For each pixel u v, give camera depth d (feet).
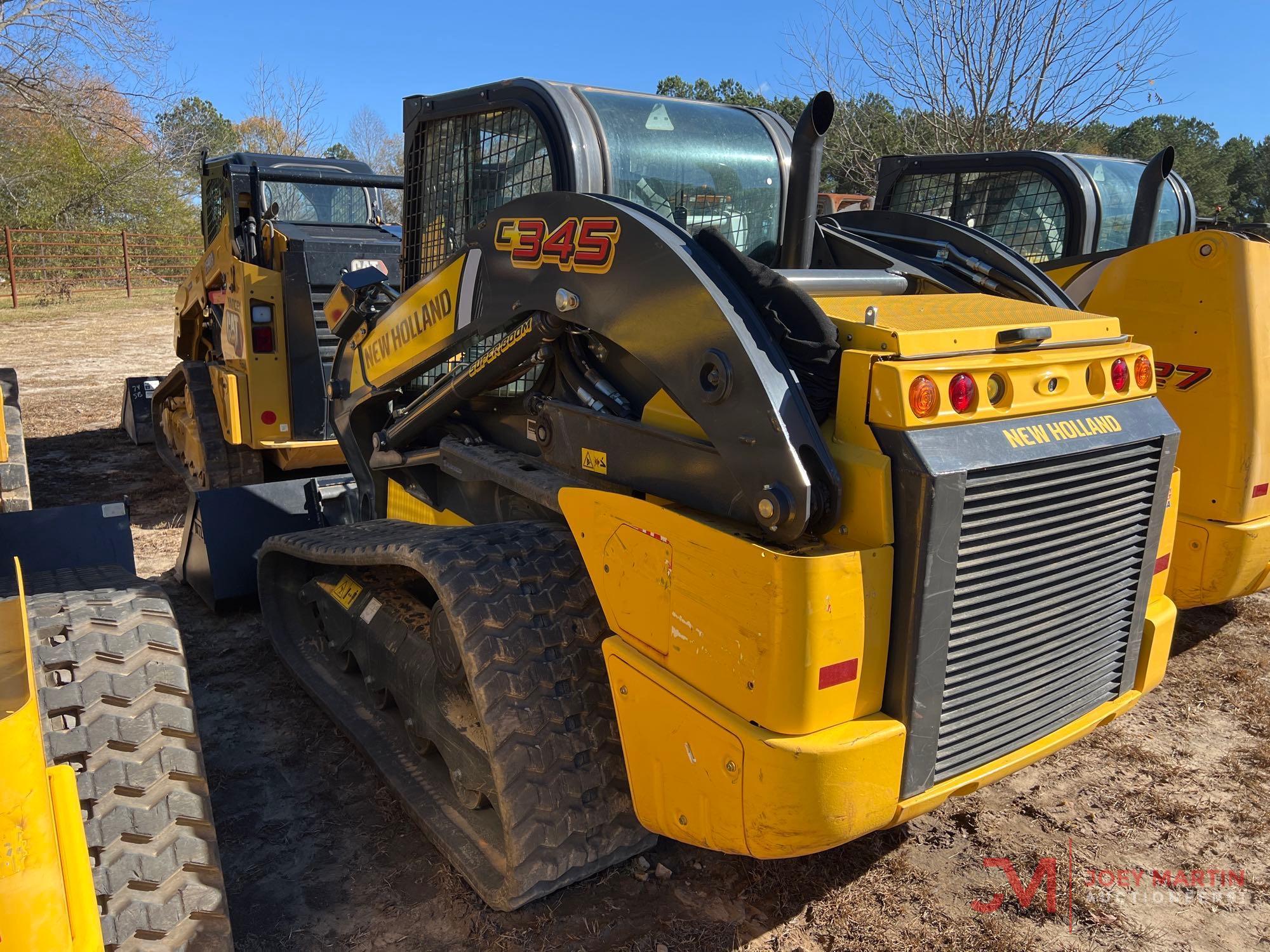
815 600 6.01
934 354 6.54
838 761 6.16
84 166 91.66
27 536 11.69
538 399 9.22
